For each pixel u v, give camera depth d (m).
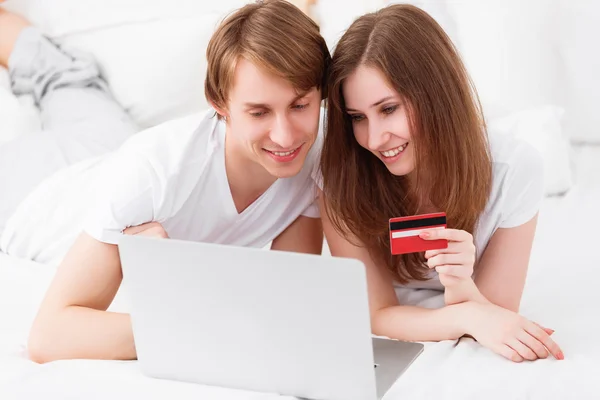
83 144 2.21
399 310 1.48
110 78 2.56
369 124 1.36
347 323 1.10
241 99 1.30
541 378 1.21
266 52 1.25
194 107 2.58
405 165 1.40
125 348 1.36
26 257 1.94
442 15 2.46
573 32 2.35
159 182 1.44
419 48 1.33
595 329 1.42
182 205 1.50
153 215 1.46
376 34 1.33
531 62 2.38
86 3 2.61
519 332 1.30
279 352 1.17
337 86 1.35
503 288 1.51
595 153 2.38
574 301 1.57
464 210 1.44
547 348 1.30
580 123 2.41
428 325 1.42
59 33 2.61
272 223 1.61
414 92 1.33
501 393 1.18
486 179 1.44
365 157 1.47
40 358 1.39
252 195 1.57
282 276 1.10
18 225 1.94
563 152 2.13
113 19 2.60
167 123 1.58
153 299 1.20
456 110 1.37
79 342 1.37
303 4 2.54
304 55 1.28
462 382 1.22
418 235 1.29
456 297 1.42
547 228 1.92
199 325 1.19
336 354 1.13
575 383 1.19
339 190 1.47
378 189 1.49
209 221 1.57
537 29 2.37
